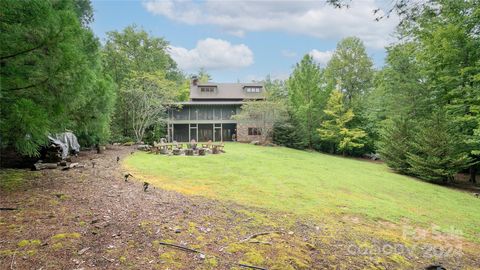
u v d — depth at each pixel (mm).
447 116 14742
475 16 11688
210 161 14805
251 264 3201
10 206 4375
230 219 4984
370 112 25172
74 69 4797
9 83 4301
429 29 14477
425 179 14758
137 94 23109
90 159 12242
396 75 20141
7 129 4180
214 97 35062
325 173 13430
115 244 3314
